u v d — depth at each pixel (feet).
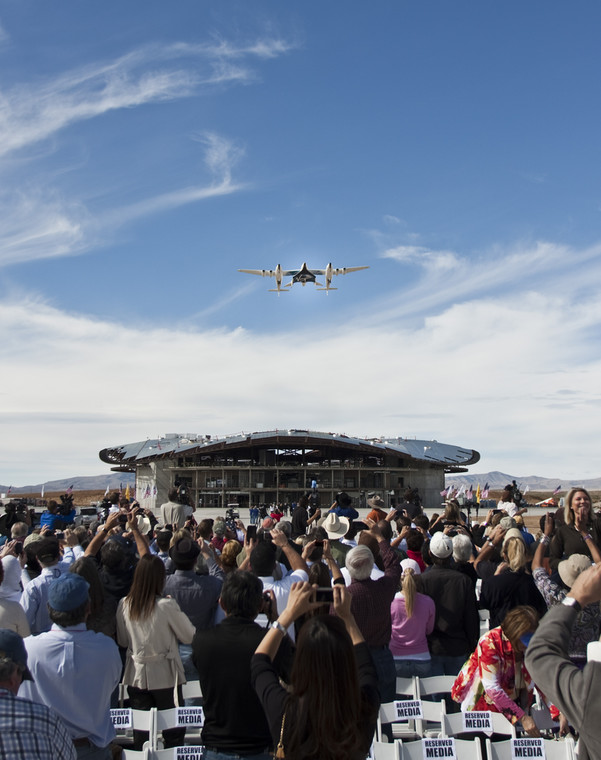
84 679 18.37
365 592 25.27
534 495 444.55
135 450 367.86
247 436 334.85
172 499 56.95
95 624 25.90
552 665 11.94
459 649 28.94
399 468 339.36
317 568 24.07
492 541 37.24
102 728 18.92
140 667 24.30
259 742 17.63
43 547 28.12
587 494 32.14
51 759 13.20
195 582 28.12
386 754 21.35
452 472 400.06
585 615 24.09
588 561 23.56
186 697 24.64
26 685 18.26
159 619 24.09
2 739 12.78
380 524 39.17
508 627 22.72
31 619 27.04
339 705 11.51
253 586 18.67
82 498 447.01
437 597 29.09
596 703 11.04
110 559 29.07
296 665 11.99
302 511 63.87
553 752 21.44
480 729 22.77
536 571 26.78
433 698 29.30
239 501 336.70
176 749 20.76
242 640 17.79
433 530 50.26
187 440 356.79
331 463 340.59
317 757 11.39
